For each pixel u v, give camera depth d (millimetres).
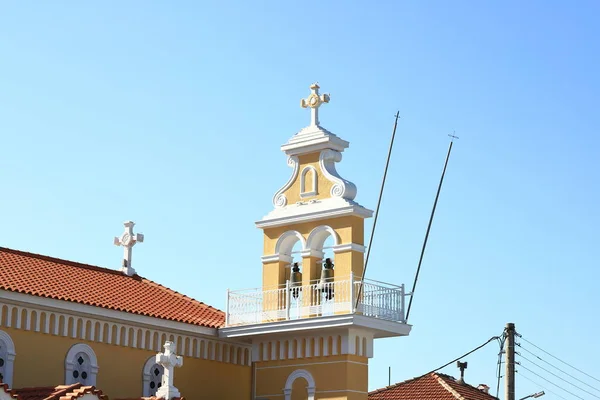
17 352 44094
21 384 43969
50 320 45469
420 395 62000
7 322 43906
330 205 49906
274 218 51344
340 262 49219
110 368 47375
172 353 43938
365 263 48406
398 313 49188
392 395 61875
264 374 50812
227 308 51438
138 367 48531
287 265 51344
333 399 48062
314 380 48938
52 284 47844
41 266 50281
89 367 46594
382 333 49094
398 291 49406
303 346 49594
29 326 44625
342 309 47750
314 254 50281
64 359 45719
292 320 48812
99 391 41531
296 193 51500
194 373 50500
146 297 52406
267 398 50406
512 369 48594
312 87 52219
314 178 51031
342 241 49375
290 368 49938
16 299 44031
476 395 63938
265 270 51281
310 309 48844
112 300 49125
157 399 42969
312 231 50250
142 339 48844
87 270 53062
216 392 51281
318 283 49719
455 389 62406
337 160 51344
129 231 56062
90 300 47469
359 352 48406
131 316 48094
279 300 50219
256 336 50531
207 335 50969
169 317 49750
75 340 46250
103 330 47344
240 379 52562
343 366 48094
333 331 48594
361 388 48375
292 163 52062
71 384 44688
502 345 49406
